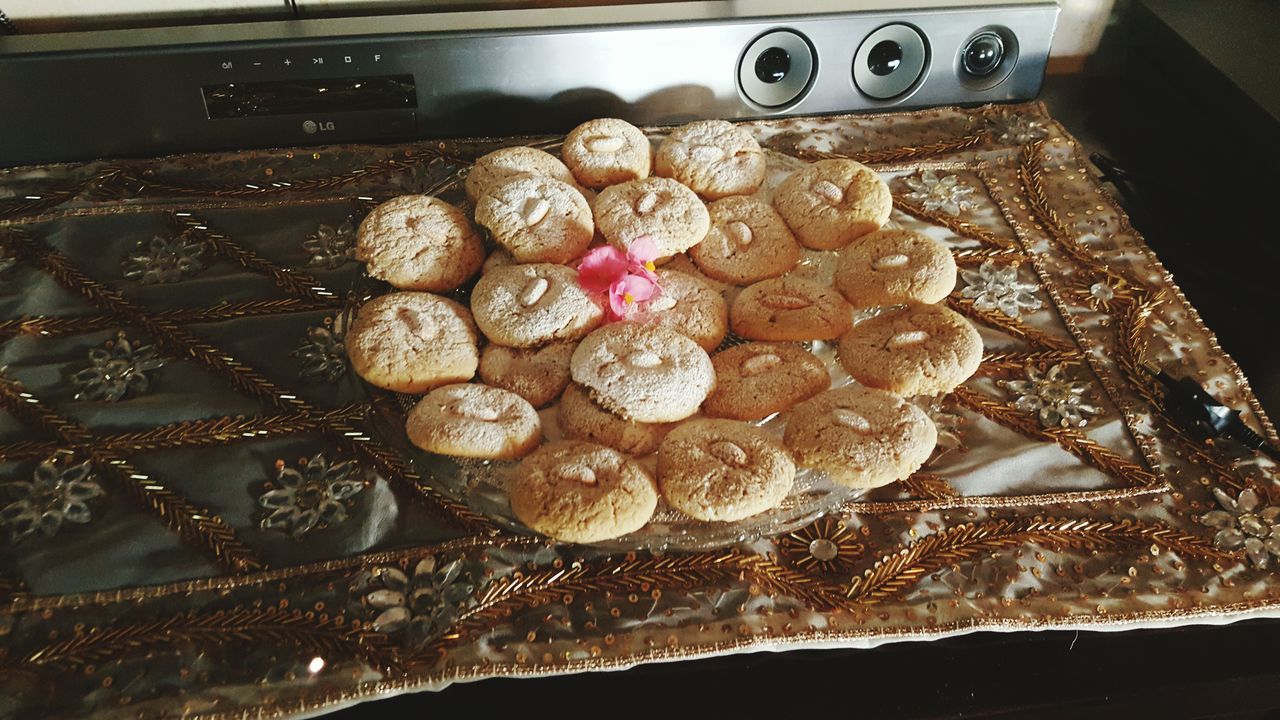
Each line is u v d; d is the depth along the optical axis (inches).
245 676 14.0
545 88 22.6
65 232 20.8
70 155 22.6
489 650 14.4
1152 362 18.9
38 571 15.1
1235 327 20.3
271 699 13.8
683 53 22.5
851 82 23.8
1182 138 23.9
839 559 15.7
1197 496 16.8
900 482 16.8
